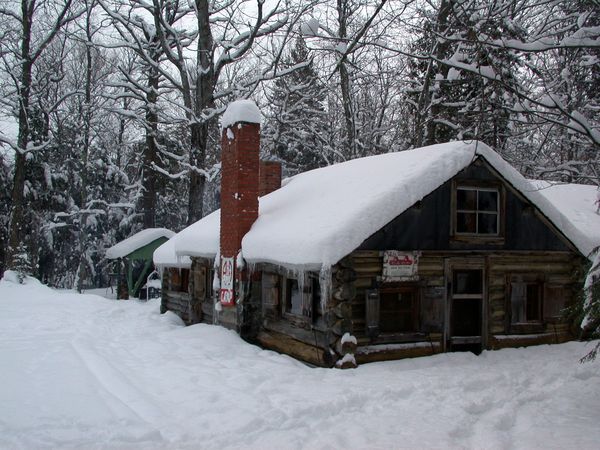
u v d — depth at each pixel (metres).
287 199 13.38
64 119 35.00
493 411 7.25
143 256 25.66
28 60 26.84
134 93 23.84
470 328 11.10
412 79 20.52
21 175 26.56
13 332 12.76
